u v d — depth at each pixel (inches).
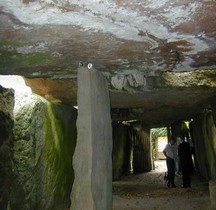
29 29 92.0
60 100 233.8
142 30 93.8
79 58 120.5
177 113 349.4
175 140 453.1
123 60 124.1
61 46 106.2
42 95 219.8
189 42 104.3
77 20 86.6
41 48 107.8
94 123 132.4
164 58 121.8
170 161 370.0
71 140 249.0
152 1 76.4
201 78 205.3
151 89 189.2
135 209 250.4
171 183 367.9
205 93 220.2
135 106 288.0
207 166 373.1
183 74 201.2
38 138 184.9
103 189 139.3
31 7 79.0
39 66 127.9
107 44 105.0
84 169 126.7
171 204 260.7
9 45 104.5
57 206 213.2
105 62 127.0
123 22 88.3
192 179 412.2
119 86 163.2
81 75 129.0
